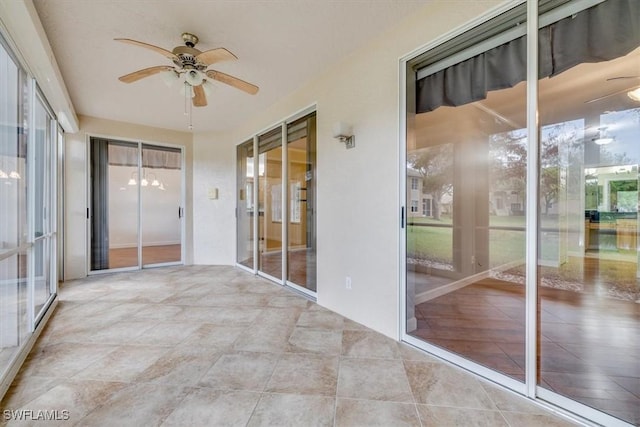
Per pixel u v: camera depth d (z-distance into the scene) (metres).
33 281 2.49
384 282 2.48
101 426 1.43
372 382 1.82
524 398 1.66
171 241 7.73
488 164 3.35
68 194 4.39
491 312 2.85
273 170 4.26
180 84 3.28
